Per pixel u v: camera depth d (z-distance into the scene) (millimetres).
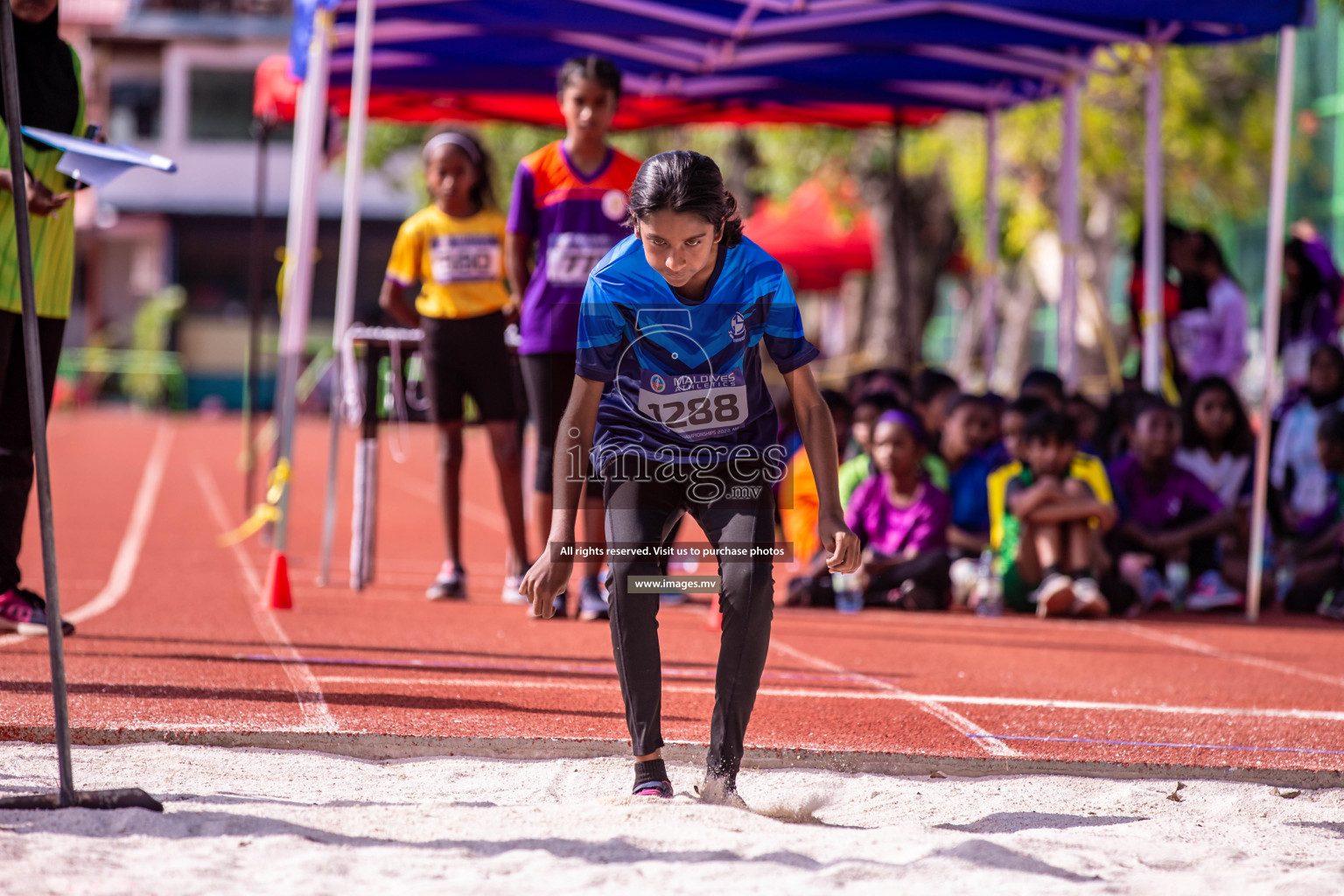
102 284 114438
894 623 24609
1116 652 21797
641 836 10477
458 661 18031
